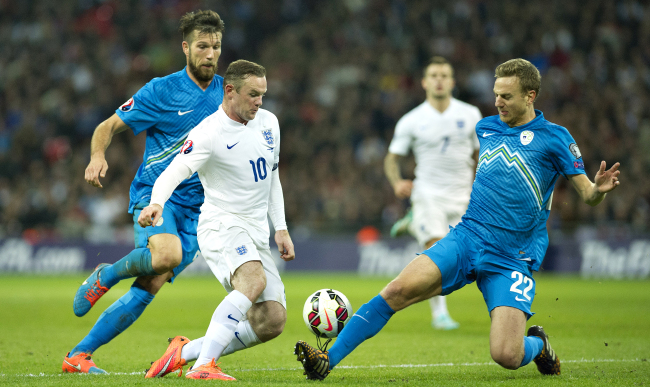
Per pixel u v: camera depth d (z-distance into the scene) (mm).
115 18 99188
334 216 75125
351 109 87125
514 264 17188
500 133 17828
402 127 31844
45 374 17469
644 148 78312
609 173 15750
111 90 90188
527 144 17250
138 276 18641
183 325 31438
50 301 43750
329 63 93938
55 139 86562
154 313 37094
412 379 16828
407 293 16812
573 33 90312
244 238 16734
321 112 88375
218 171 16766
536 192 17234
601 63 87500
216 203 16922
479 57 89688
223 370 18703
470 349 23297
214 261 16859
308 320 17406
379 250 70312
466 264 17344
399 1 96188
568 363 19922
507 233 17188
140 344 24828
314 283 58719
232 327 16141
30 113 90625
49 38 97812
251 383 15305
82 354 18047
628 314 35969
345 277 67812
